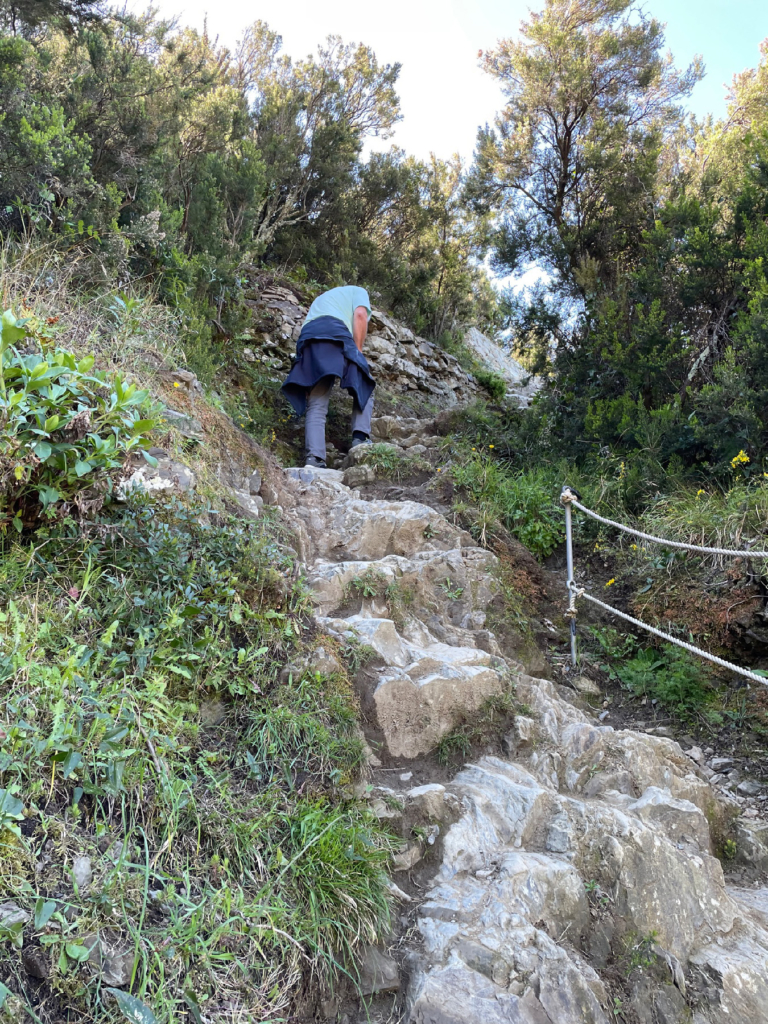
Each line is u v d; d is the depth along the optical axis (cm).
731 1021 250
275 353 788
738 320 584
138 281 534
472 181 998
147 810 211
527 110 948
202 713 260
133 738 218
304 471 559
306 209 1099
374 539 459
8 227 453
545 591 496
